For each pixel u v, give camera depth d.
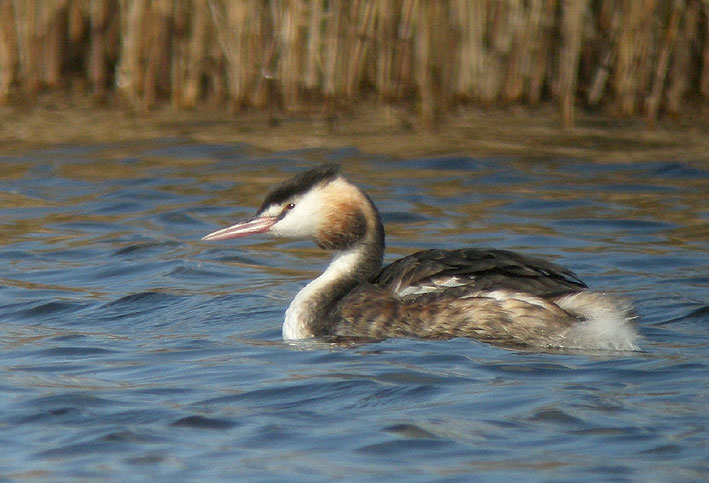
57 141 19.36
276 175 17.44
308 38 21.12
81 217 15.46
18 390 8.48
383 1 20.72
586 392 8.18
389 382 8.52
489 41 21.50
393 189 16.66
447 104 21.22
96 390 8.48
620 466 6.68
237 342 10.17
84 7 22.86
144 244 14.17
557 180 17.23
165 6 21.41
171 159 18.36
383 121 20.66
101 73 21.62
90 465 6.91
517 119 21.03
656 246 13.76
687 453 6.87
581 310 9.66
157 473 6.76
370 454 7.02
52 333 10.56
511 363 9.00
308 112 21.02
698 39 21.89
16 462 6.98
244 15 20.78
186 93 21.47
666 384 8.38
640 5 20.84
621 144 19.45
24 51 21.52
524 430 7.38
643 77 21.17
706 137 19.92
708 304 11.09
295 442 7.26
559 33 21.92
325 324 10.38
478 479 6.54
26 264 13.34
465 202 16.02
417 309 10.06
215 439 7.36
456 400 8.04
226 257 13.74
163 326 10.86
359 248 10.95
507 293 9.85
